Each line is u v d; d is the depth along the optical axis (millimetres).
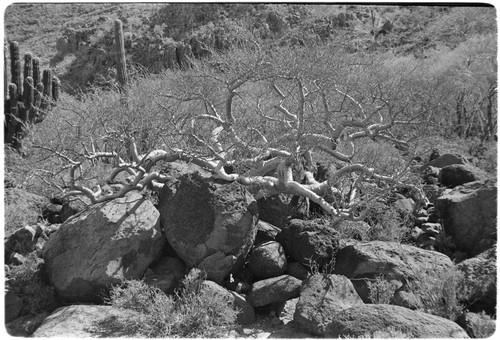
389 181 8625
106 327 5918
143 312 6086
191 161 8023
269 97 10203
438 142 11797
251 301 6406
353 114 10477
